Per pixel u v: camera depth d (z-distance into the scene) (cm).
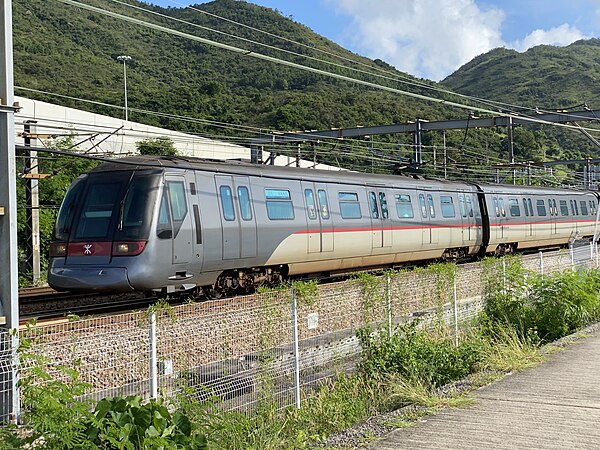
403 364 1123
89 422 571
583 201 3859
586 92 12494
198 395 893
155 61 9712
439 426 729
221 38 11206
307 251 1884
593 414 761
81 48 8481
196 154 3953
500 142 6131
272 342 1116
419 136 3272
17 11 8781
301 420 895
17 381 697
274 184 1797
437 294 1479
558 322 1501
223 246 1611
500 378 960
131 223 1450
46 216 3198
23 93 5472
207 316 1084
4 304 795
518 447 649
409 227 2328
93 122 3522
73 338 916
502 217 2966
